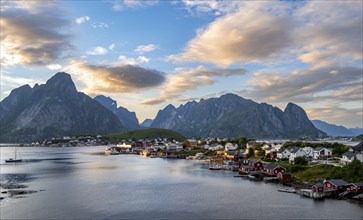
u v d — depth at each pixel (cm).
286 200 9338
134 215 8056
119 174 15538
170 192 10762
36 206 8956
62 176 14925
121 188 11581
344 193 9562
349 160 13162
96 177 14512
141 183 12662
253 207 8625
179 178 13950
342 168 11706
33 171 17088
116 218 7831
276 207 8581
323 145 19538
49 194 10556
